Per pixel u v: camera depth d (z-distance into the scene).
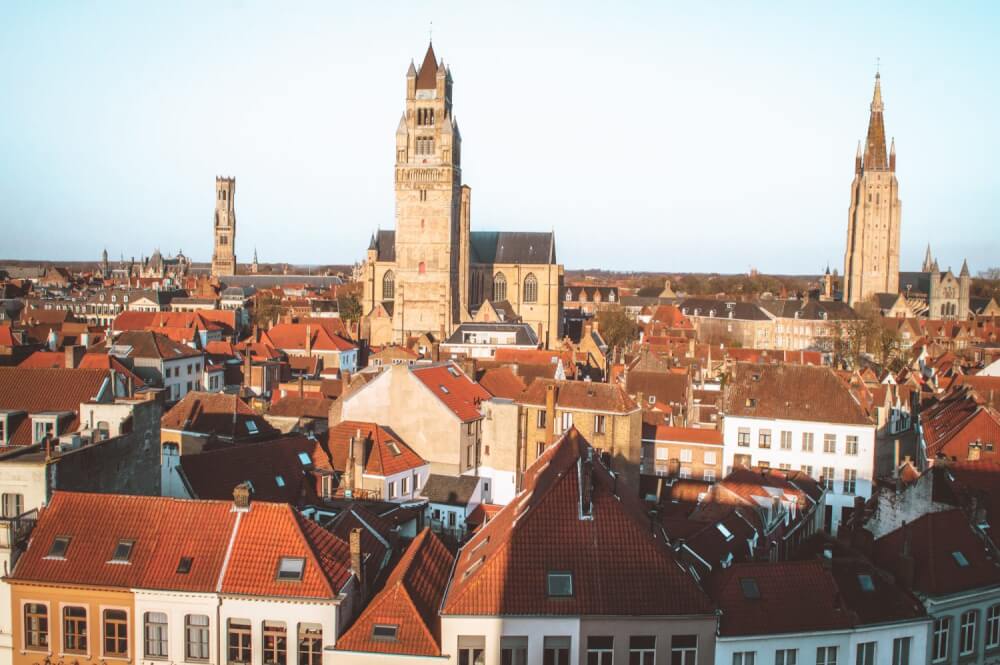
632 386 148.12
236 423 96.81
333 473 88.44
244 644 54.84
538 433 112.19
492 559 55.22
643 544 56.16
